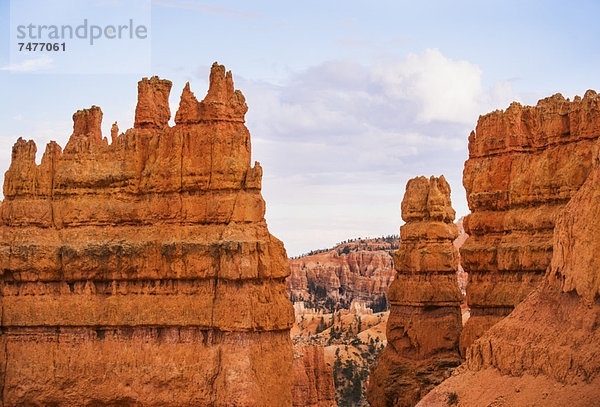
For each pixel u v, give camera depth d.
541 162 70.88
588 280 50.09
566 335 50.41
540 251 69.69
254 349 63.22
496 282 74.75
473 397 53.97
